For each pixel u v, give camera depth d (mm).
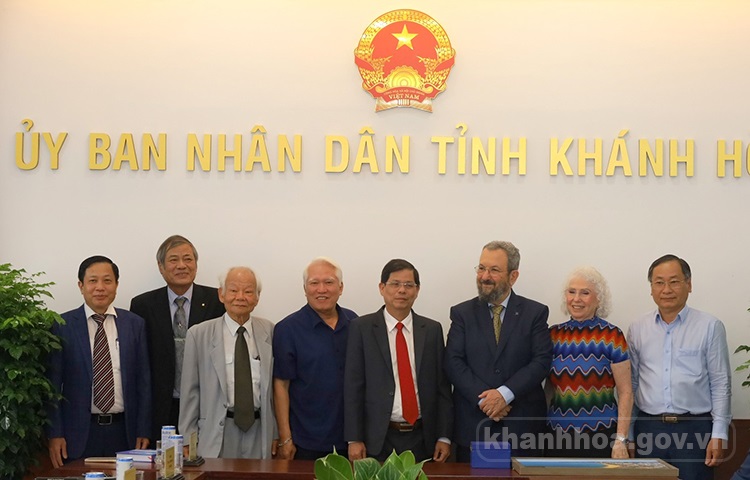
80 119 6180
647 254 6160
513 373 5215
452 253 6164
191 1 6203
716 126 6191
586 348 5277
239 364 5258
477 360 5246
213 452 5152
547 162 6184
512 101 6195
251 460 4848
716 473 6000
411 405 5156
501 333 5277
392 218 6180
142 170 6180
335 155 6191
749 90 6188
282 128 6195
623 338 5281
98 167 6156
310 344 5336
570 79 6199
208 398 5238
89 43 6203
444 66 6195
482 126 6191
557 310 6141
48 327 5242
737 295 6145
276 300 6164
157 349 5629
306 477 4445
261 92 6195
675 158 6160
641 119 6191
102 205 6176
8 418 4988
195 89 6195
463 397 5277
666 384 5430
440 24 6199
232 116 6199
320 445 5270
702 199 6180
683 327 5473
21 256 6156
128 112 6184
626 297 6137
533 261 6156
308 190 6184
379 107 6188
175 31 6207
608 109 6195
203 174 6184
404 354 5238
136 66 6195
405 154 6168
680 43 6176
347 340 5332
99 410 5305
